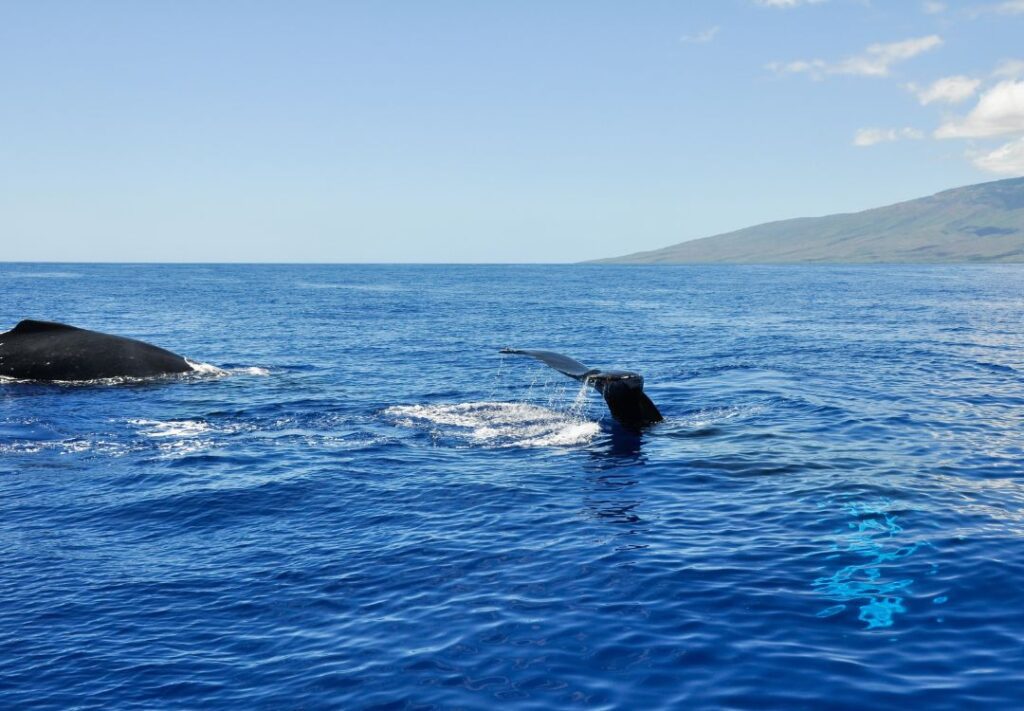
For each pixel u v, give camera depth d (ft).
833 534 27.30
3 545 27.02
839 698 17.21
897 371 69.82
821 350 87.92
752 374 67.72
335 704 17.24
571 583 23.44
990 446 40.60
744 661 18.81
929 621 20.68
